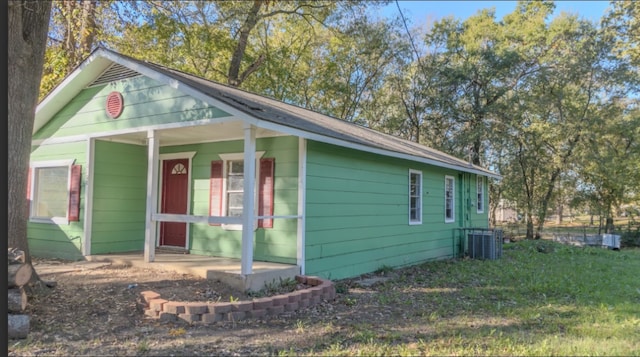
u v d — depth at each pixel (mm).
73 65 12641
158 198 9883
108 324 4812
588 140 20438
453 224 13945
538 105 21094
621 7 20641
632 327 5176
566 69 21016
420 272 9812
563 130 20500
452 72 22797
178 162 9711
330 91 26094
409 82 25125
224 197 8828
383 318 5516
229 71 19766
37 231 9641
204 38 17078
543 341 4477
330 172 8258
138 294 5953
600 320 5531
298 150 7688
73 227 8969
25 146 5918
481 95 23062
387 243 10062
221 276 6684
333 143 7707
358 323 5234
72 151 9203
